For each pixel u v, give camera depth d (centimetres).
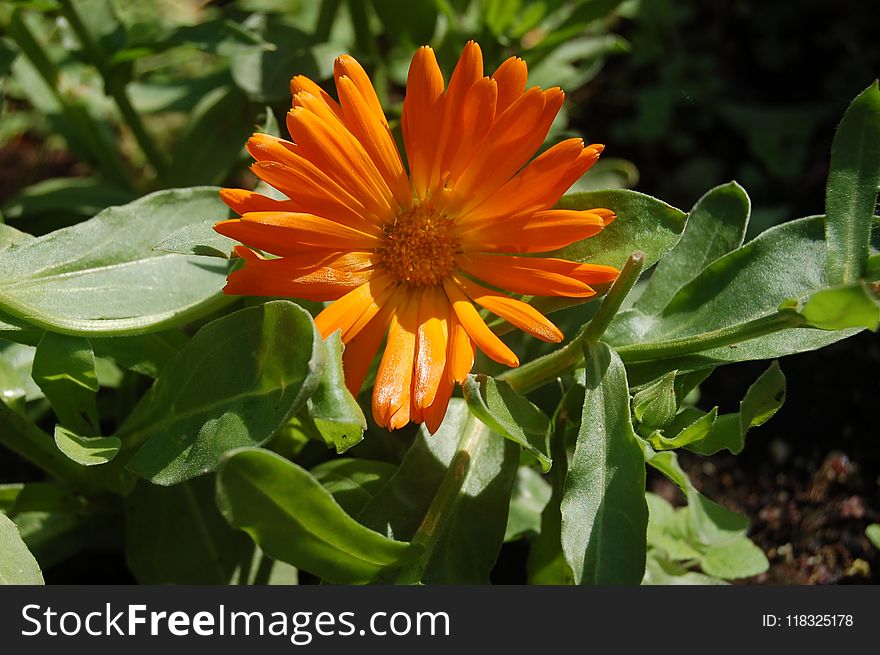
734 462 27
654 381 19
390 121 27
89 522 23
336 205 18
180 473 18
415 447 20
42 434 20
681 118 35
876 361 28
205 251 18
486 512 19
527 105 18
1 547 18
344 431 17
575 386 19
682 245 21
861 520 25
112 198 28
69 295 19
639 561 17
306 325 16
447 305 19
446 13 26
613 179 29
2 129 34
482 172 19
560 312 22
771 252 20
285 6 35
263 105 27
